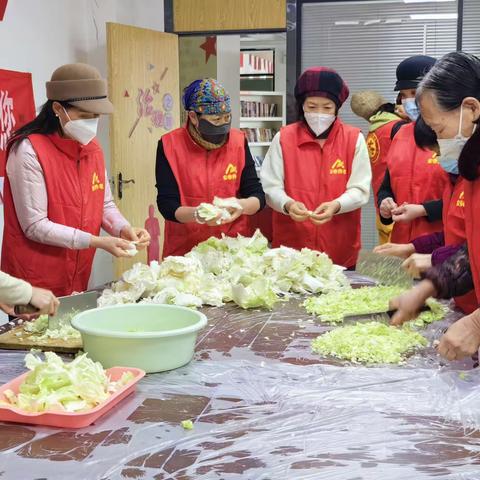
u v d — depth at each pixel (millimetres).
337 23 5266
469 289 1740
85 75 2475
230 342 1763
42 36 4309
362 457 1126
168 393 1406
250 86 8734
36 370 1328
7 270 2623
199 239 2943
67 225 2586
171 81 5402
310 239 3031
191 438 1196
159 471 1081
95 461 1111
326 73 2896
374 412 1305
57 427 1235
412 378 1476
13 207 2549
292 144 3029
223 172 2926
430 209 2781
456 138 1715
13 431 1220
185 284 2170
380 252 2336
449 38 5176
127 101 4820
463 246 1786
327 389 1423
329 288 2312
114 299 2070
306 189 3008
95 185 2705
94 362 1514
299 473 1074
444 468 1086
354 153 2988
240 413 1305
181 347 1544
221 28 5383
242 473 1076
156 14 5453
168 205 2883
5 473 1072
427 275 1727
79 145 2598
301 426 1244
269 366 1568
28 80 4066
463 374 1493
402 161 3035
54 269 2596
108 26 4602
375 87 5324
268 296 2102
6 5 3846
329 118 2926
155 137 5238
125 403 1353
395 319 1718
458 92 1647
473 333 1414
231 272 2295
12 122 3873
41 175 2486
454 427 1237
